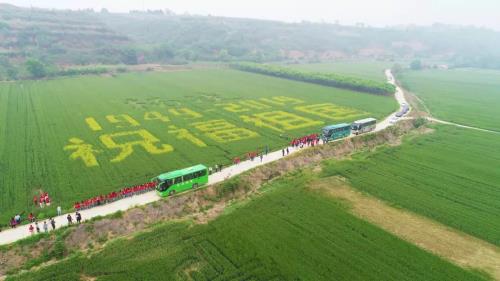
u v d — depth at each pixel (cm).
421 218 5466
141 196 5781
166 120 10069
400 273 4197
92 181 6300
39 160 7125
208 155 7575
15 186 6053
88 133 8794
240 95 13788
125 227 5019
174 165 7038
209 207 5738
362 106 12475
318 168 7269
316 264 4325
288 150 7788
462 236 5028
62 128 9131
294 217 5344
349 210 5625
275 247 4628
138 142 8244
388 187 6450
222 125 9725
